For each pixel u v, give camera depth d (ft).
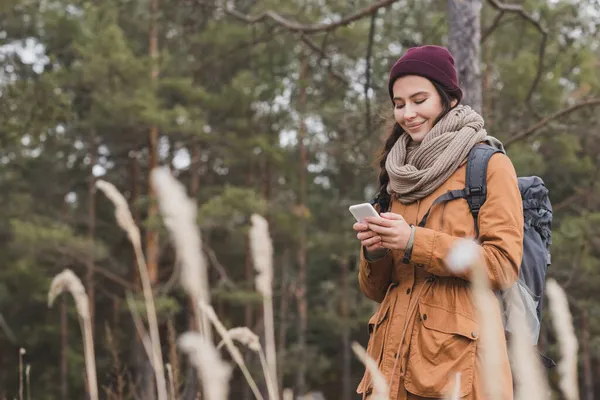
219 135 55.88
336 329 65.41
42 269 56.65
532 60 40.81
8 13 39.88
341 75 25.05
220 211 48.67
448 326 6.04
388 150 7.32
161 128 51.65
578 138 39.58
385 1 19.54
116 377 13.23
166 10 28.04
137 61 50.19
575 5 24.89
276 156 55.31
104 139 58.39
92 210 62.85
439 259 5.96
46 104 30.60
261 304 54.54
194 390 9.02
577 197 40.40
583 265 36.86
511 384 5.69
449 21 17.95
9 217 56.13
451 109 6.73
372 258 6.68
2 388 61.93
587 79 36.19
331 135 24.21
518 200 6.26
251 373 45.03
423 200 6.53
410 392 6.06
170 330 10.53
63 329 59.72
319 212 64.85
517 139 21.76
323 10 36.96
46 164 59.47
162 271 53.21
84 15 52.65
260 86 50.85
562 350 2.20
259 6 39.68
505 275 5.87
